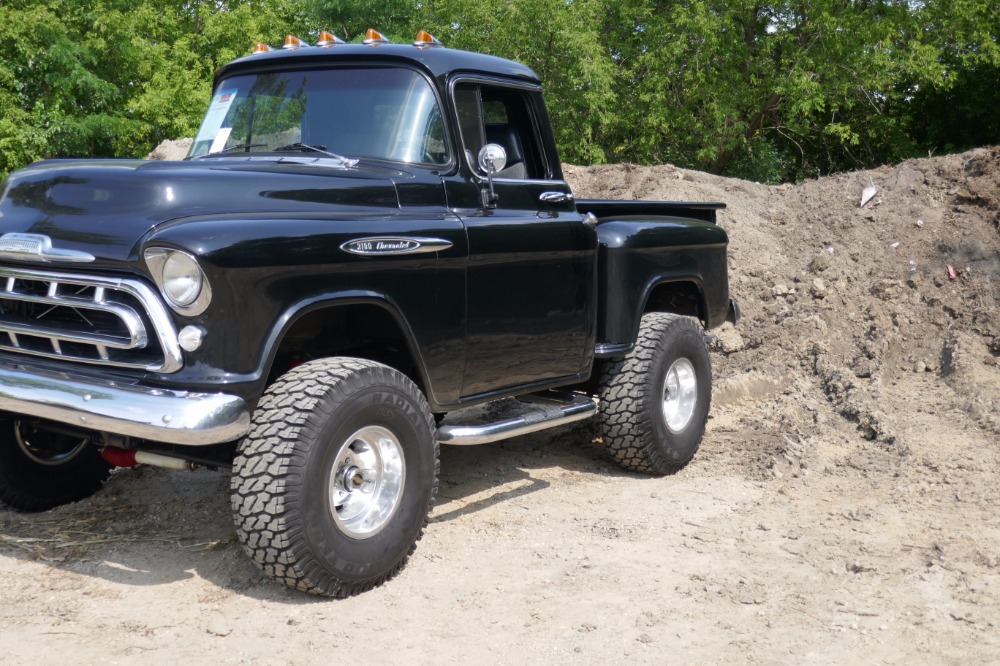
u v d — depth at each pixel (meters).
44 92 25.34
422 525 4.45
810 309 9.41
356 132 4.86
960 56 25.03
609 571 4.52
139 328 3.82
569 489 5.86
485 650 3.72
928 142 28.61
